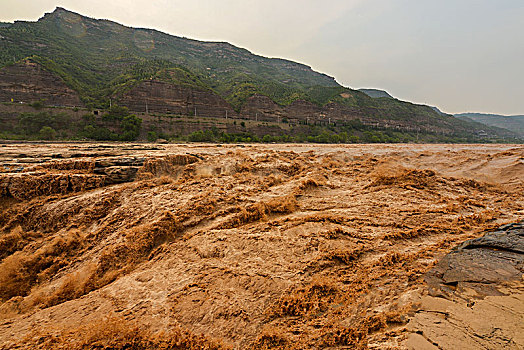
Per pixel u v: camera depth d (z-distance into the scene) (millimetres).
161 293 5879
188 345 4461
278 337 4477
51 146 20625
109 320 5090
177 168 14023
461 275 5477
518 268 5559
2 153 14734
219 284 5961
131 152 16312
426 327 4078
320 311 5047
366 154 18766
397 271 6020
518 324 3863
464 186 12984
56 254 8727
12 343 4719
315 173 14562
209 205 10156
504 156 16859
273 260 6781
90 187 11789
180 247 8008
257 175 14234
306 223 8719
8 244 9242
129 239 8445
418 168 16109
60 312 5754
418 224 8797
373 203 10797
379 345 3943
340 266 6512
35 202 10641
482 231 8180
